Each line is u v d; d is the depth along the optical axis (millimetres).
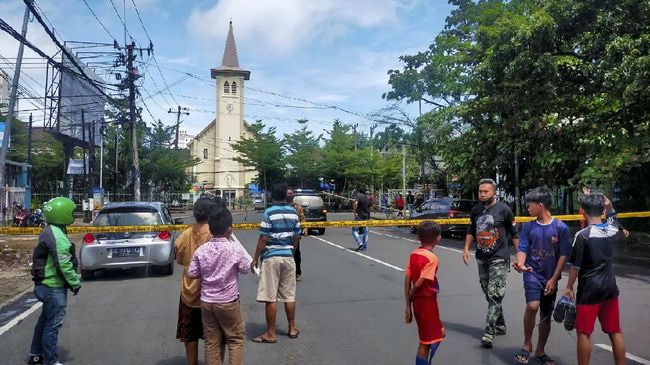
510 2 18531
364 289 9266
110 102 26938
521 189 20969
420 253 4844
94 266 10445
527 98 15953
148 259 10641
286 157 49719
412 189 47719
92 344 6242
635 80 11930
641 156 14805
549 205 5605
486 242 6270
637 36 13258
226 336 4750
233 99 65688
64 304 5480
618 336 4820
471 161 20891
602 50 13727
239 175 65812
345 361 5516
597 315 4840
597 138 15391
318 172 48781
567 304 4840
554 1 13930
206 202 5145
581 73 14523
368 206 15414
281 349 5941
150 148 45344
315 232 21453
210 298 4641
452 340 6242
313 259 13305
